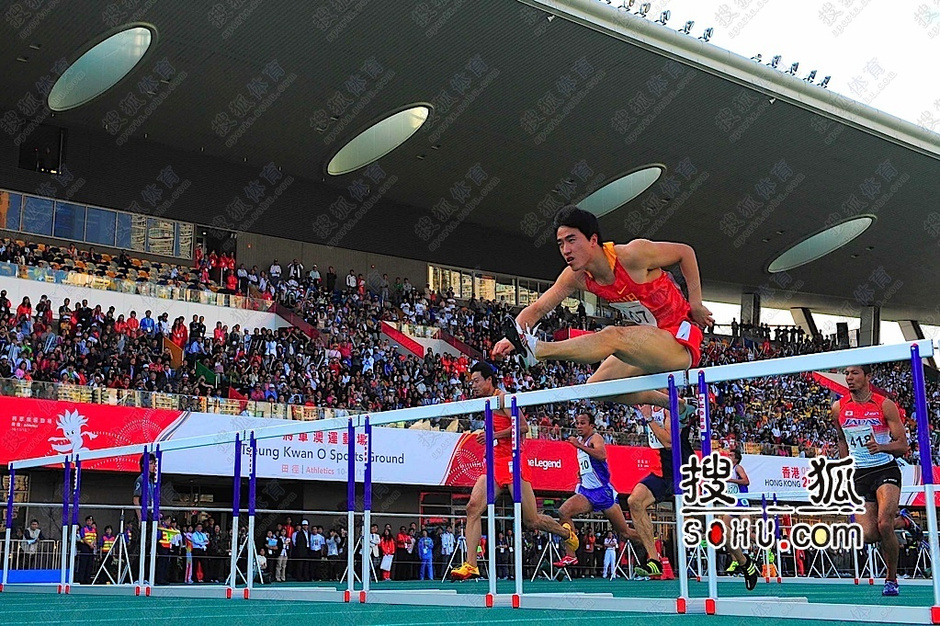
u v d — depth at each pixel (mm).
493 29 24781
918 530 20297
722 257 41812
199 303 30047
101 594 12148
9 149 29766
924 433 5602
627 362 6723
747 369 6438
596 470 10836
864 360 5891
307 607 8594
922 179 35031
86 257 30078
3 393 19641
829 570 21703
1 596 11492
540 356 6555
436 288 38625
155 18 23656
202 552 20641
